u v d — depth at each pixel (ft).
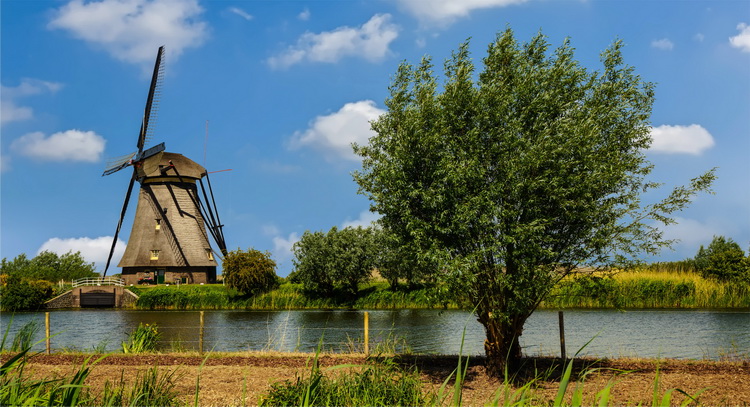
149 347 66.18
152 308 181.78
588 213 44.04
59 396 20.61
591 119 44.37
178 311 164.55
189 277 217.36
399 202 46.11
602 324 95.86
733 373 46.42
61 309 180.96
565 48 49.16
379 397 27.48
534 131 46.47
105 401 24.88
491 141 46.11
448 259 43.32
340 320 116.06
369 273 174.81
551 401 30.66
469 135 44.96
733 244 176.45
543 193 44.47
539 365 51.37
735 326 91.04
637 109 50.08
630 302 133.80
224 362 53.67
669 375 45.80
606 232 45.19
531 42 50.34
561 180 43.24
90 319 132.77
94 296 188.65
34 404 19.13
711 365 50.03
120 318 135.03
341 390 27.63
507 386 17.66
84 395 25.55
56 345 81.05
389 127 50.11
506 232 44.21
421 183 45.16
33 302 178.91
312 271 172.65
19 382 19.57
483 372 48.39
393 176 45.62
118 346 80.43
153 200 218.18
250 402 35.32
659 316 109.09
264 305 175.83
